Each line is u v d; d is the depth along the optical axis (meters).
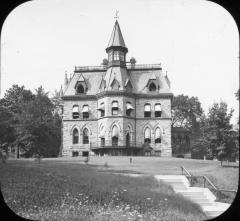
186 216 11.38
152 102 49.94
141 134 49.47
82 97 50.94
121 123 48.22
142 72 52.25
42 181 14.77
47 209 10.67
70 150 49.56
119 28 52.94
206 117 17.88
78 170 21.31
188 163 27.75
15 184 13.34
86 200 12.11
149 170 24.41
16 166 18.67
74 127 50.34
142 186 16.11
